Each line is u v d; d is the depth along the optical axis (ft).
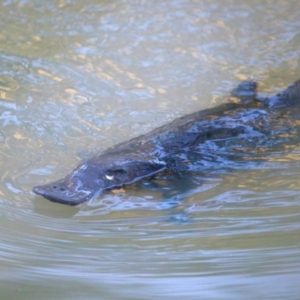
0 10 90.79
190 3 92.53
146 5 92.17
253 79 74.23
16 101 67.72
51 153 58.23
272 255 41.91
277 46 81.61
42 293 37.60
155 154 55.93
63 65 76.43
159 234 45.78
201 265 41.04
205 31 85.30
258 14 89.20
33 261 41.81
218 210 49.34
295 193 51.31
